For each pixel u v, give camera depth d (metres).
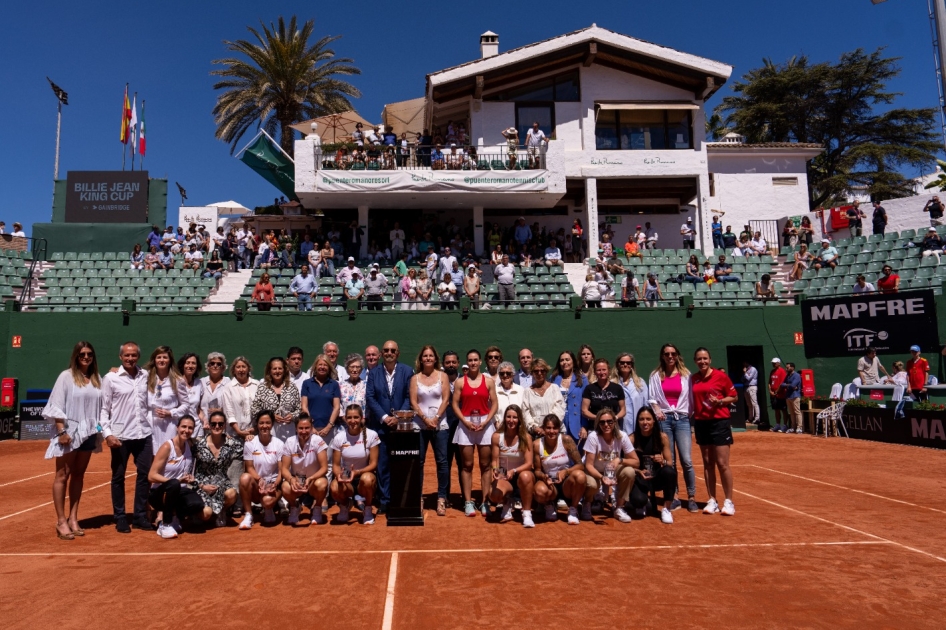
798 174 29.27
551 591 5.26
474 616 4.73
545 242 25.23
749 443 15.34
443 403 8.20
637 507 7.76
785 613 4.79
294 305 19.73
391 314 18.86
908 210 26.05
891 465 11.82
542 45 24.73
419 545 6.72
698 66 25.22
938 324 17.61
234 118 33.41
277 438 7.95
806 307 19.61
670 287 21.91
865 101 49.22
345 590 5.30
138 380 7.58
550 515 7.79
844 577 5.60
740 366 20.25
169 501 7.16
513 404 7.91
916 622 4.63
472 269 20.27
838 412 16.58
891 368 18.22
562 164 23.75
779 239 28.12
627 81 26.38
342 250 24.53
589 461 7.74
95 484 10.73
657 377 8.46
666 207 27.89
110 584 5.48
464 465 8.20
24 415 17.30
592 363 8.63
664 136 26.44
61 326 18.56
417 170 23.30
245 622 4.64
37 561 6.18
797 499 8.95
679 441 8.26
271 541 6.92
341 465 7.88
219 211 34.69
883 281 19.11
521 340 18.98
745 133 51.03
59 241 26.45
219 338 18.61
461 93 25.94
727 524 7.55
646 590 5.28
